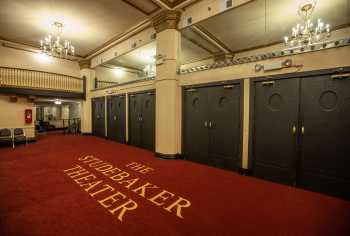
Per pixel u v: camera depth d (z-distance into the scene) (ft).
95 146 25.73
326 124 11.37
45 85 32.30
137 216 8.70
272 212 9.15
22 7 19.16
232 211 9.22
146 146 24.03
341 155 10.87
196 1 17.35
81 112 37.99
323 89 11.46
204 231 7.67
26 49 30.73
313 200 10.48
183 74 19.13
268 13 19.25
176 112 19.44
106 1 18.07
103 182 12.75
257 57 14.07
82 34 25.43
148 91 23.50
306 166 12.08
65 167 16.02
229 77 15.72
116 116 29.73
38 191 11.27
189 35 24.47
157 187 11.99
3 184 12.29
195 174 14.61
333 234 7.53
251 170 14.44
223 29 22.99
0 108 27.37
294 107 12.56
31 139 29.60
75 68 36.73
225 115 16.11
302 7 16.87
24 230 7.59
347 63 10.56
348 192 10.59
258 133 14.23
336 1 16.99
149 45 28.25
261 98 14.06
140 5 18.69
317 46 11.46
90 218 8.49
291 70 12.54
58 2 18.31
